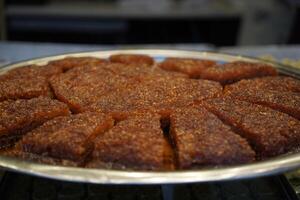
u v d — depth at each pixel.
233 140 0.27
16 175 0.31
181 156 0.25
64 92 0.34
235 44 0.96
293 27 0.89
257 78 0.38
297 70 0.39
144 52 0.45
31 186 0.30
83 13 0.86
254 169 0.23
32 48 0.54
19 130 0.30
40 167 0.23
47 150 0.27
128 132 0.28
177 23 0.93
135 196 0.30
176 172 0.23
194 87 0.35
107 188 0.30
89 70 0.39
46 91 0.35
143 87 0.35
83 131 0.28
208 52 0.44
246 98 0.33
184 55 0.44
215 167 0.25
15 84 0.35
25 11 0.86
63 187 0.30
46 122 0.29
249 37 0.97
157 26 0.93
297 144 0.28
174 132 0.29
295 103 0.32
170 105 0.32
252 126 0.28
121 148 0.26
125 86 0.36
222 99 0.33
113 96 0.33
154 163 0.25
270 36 0.96
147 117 0.30
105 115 0.30
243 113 0.30
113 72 0.39
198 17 0.90
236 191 0.30
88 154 0.28
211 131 0.28
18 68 0.39
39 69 0.39
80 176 0.23
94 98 0.33
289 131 0.28
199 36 0.94
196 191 0.30
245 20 0.94
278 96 0.33
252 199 0.30
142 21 0.92
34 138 0.27
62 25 0.88
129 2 0.93
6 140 0.29
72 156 0.26
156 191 0.30
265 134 0.27
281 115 0.30
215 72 0.38
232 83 0.39
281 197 0.30
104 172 0.23
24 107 0.31
